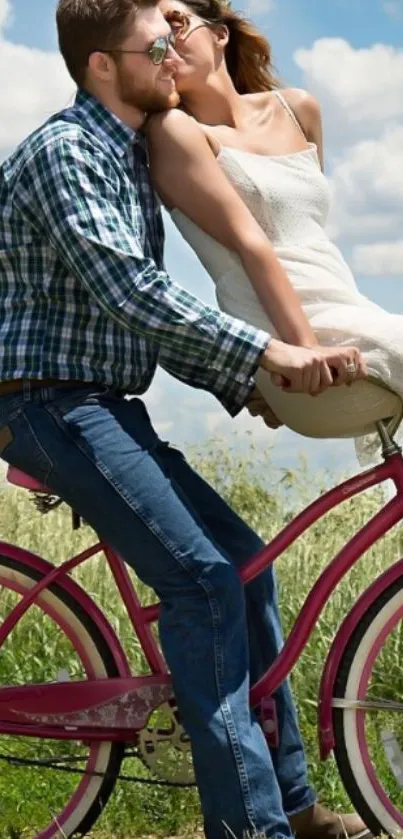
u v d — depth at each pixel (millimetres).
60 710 5371
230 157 5273
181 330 4906
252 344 4930
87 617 5453
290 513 9234
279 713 5477
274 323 5094
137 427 5094
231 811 4980
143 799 6273
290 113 5625
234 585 5051
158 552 5023
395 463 5285
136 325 4922
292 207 5316
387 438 5266
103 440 5004
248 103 5578
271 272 5109
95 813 5484
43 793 6316
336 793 6320
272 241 5316
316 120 5707
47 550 8820
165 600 5086
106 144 5039
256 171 5289
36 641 7262
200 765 5023
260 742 5027
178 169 5137
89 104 5082
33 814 6121
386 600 5352
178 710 5277
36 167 4953
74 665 7141
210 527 5449
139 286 4887
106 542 5184
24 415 5035
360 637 5355
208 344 4930
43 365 5004
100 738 5367
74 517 5355
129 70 5051
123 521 5020
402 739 6379
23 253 5027
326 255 5332
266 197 5270
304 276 5246
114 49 5043
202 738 5000
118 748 5449
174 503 5051
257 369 4973
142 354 5117
